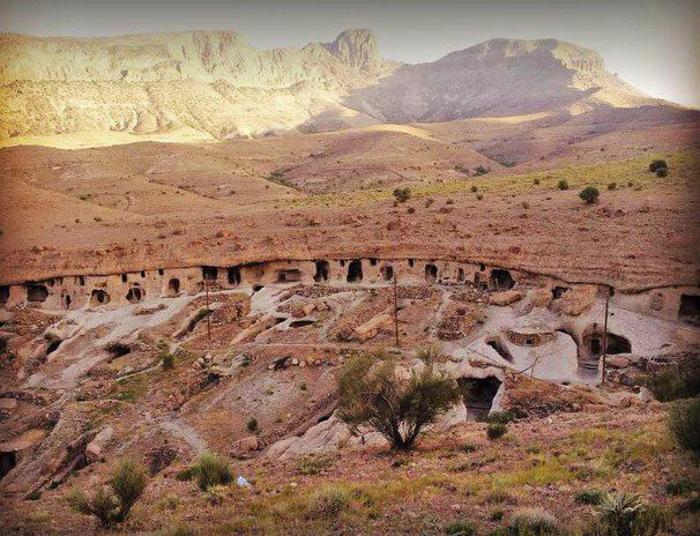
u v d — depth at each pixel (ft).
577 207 235.61
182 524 69.62
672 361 132.67
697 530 46.78
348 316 185.57
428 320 175.73
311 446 111.96
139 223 303.68
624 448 73.31
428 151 646.33
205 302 217.36
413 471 80.53
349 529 59.82
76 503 78.13
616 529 48.91
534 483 66.23
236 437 130.21
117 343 196.44
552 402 118.93
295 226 268.82
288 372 155.94
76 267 237.04
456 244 214.69
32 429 152.35
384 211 277.23
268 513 69.00
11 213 332.80
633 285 165.48
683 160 293.84
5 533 77.30
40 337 206.28
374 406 93.61
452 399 94.17
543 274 186.09
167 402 153.69
